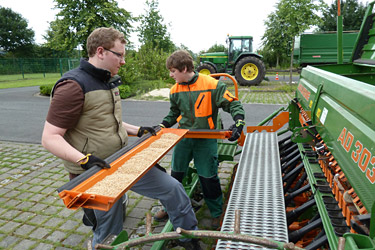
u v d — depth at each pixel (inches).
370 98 54.1
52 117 70.4
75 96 71.5
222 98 104.1
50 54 2059.5
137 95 525.7
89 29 510.9
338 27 149.1
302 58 510.6
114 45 76.4
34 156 208.5
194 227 87.3
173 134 101.6
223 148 139.7
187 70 103.5
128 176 67.9
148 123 301.9
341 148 67.4
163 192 82.6
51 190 155.5
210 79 106.7
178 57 101.1
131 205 139.4
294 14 515.2
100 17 519.2
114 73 82.3
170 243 94.7
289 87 539.2
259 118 309.7
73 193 56.9
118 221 84.0
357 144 58.1
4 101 481.7
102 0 508.7
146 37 1039.6
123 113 357.1
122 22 537.3
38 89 701.9
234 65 604.1
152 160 78.1
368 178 51.7
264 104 395.2
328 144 78.0
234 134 95.3
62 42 525.0
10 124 309.6
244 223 66.6
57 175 174.9
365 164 53.4
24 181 166.9
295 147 137.9
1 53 2075.5
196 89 105.9
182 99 108.9
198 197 137.6
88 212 83.5
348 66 149.2
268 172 95.3
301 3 515.8
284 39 598.5
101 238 83.8
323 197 77.0
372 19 140.9
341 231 61.8
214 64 675.4
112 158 75.7
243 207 74.0
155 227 119.7
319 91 94.0
